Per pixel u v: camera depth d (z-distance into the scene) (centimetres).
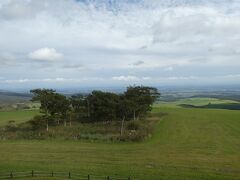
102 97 10550
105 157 5978
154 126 9538
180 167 5094
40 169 4916
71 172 4719
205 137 7969
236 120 10912
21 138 8231
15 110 15562
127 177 4450
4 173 4631
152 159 5753
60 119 10431
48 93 10325
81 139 7938
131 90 10806
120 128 9038
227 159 5688
